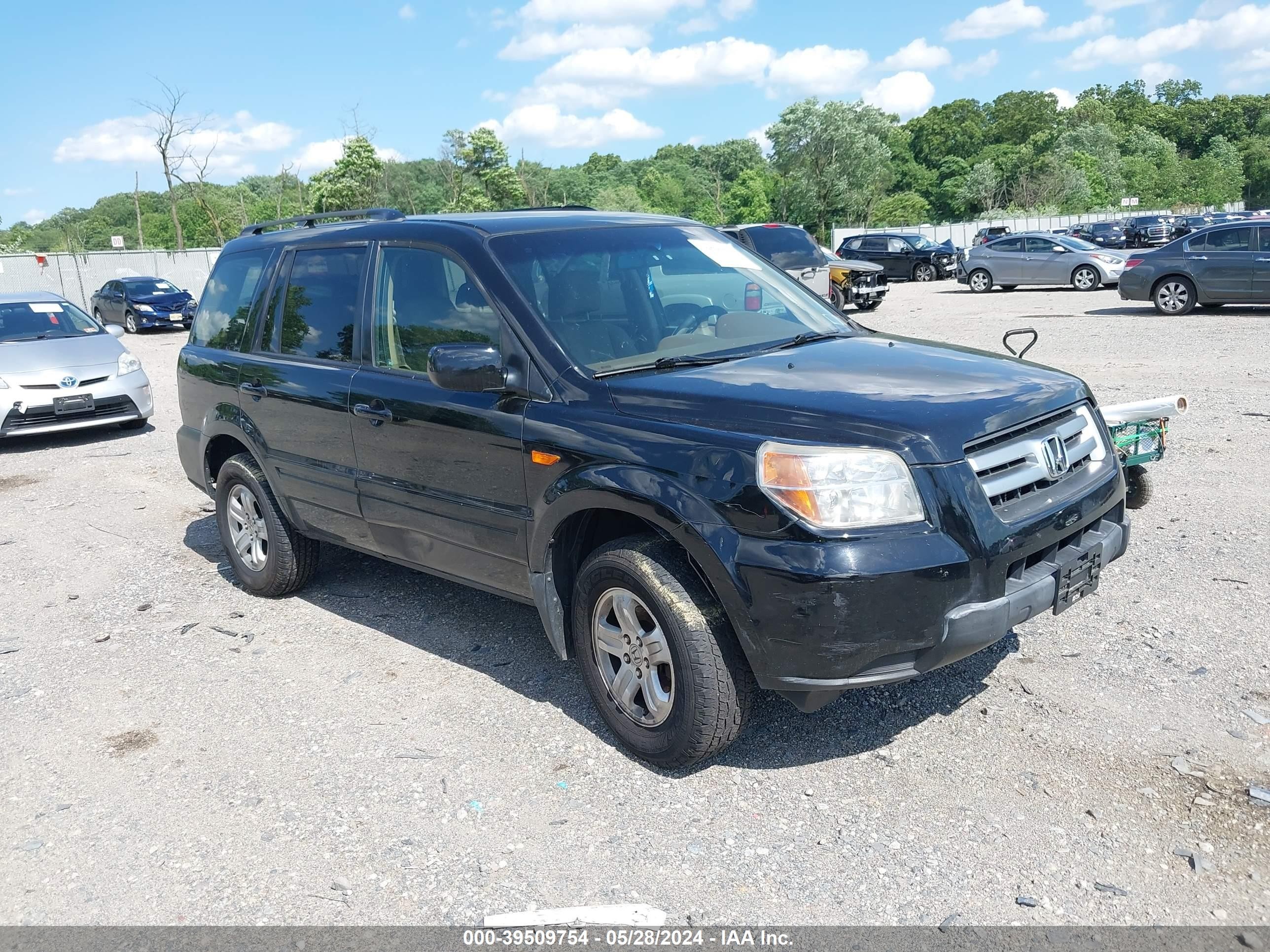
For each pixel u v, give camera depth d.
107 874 3.14
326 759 3.75
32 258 35.22
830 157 91.31
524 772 3.58
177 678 4.55
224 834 3.31
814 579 2.97
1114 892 2.78
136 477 8.84
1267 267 15.88
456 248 4.18
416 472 4.24
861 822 3.17
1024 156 104.75
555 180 119.12
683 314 4.20
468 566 4.20
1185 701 3.75
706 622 3.27
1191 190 122.25
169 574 6.09
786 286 4.75
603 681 3.69
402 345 4.37
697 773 3.51
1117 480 3.72
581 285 4.06
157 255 38.00
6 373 10.16
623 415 3.49
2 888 3.10
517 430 3.75
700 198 131.75
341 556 6.17
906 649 3.05
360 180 63.66
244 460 5.42
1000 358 4.01
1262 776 3.25
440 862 3.09
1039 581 3.28
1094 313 18.17
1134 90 178.12
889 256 32.62
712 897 2.86
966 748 3.54
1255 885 2.77
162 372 16.72
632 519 3.70
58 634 5.20
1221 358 11.58
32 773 3.79
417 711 4.09
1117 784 3.26
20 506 8.05
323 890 2.99
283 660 4.68
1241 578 4.87
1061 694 3.86
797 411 3.23
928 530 3.05
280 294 5.18
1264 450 7.20
